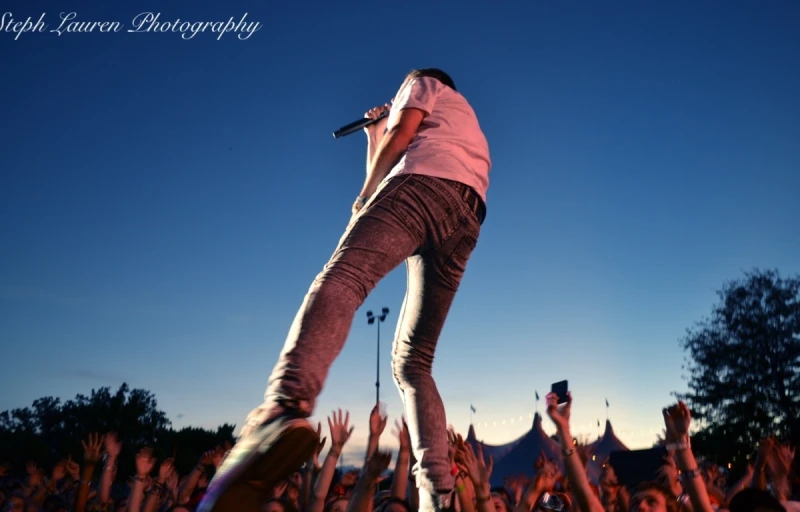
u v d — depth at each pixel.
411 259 2.89
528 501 4.63
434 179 2.60
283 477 1.94
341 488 6.97
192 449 32.81
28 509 8.10
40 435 40.22
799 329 35.06
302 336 2.20
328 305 2.26
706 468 7.56
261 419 2.03
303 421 1.95
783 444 5.25
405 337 3.04
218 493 1.85
